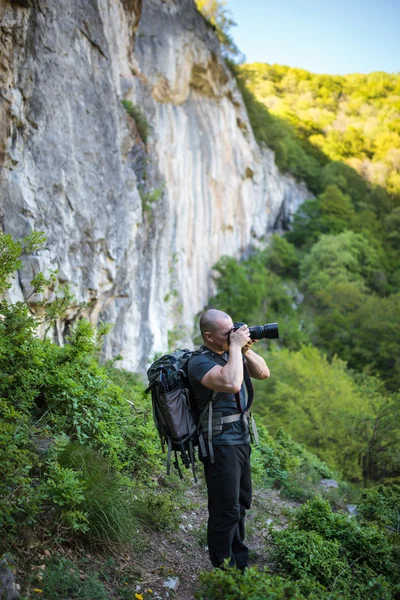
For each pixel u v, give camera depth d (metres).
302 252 60.19
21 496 3.06
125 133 15.76
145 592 3.22
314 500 4.71
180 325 30.30
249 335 3.35
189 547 4.02
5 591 2.60
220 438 3.29
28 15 10.26
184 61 33.50
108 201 12.80
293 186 66.50
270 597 2.84
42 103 10.77
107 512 3.51
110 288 13.32
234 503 3.27
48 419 4.25
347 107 93.06
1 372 4.08
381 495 5.95
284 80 96.19
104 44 13.03
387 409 13.78
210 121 39.47
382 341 37.00
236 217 44.84
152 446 5.09
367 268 58.47
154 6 31.78
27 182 10.25
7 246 4.22
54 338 9.85
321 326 43.16
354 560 4.19
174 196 33.41
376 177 83.50
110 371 7.88
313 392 18.34
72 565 3.10
